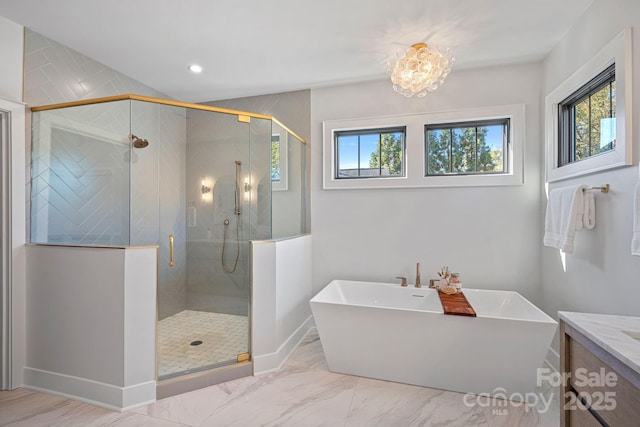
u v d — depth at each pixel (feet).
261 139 8.18
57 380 6.48
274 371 7.50
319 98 10.25
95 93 8.32
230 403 6.19
